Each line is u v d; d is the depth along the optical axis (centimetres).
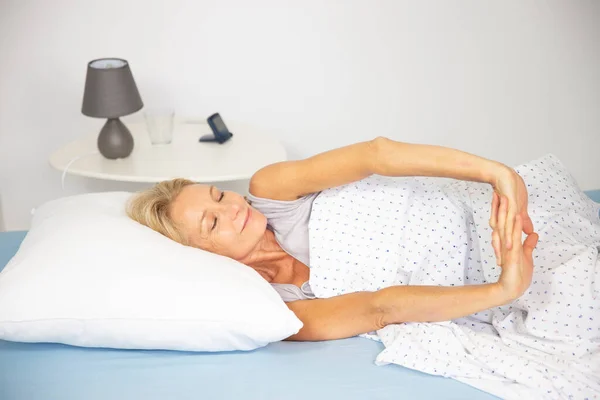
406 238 174
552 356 147
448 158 159
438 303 155
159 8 289
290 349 158
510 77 322
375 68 311
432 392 139
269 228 184
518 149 333
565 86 327
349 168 169
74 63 290
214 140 261
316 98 312
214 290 149
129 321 146
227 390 139
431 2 306
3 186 300
